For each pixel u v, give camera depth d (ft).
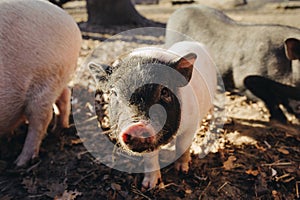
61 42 1.97
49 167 1.99
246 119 2.53
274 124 2.48
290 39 2.20
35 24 1.87
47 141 2.23
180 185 1.84
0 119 1.89
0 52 1.75
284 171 1.95
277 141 2.24
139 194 1.78
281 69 2.40
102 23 5.33
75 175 1.93
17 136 2.27
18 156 2.06
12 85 1.82
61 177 1.92
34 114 1.98
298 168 1.98
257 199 1.77
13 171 1.95
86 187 1.85
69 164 2.02
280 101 2.59
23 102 1.93
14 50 1.79
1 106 1.83
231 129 2.37
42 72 1.91
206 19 2.86
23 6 1.86
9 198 1.79
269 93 2.53
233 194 1.80
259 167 1.98
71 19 2.09
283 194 1.81
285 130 2.40
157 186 1.81
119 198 1.77
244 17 5.78
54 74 1.98
